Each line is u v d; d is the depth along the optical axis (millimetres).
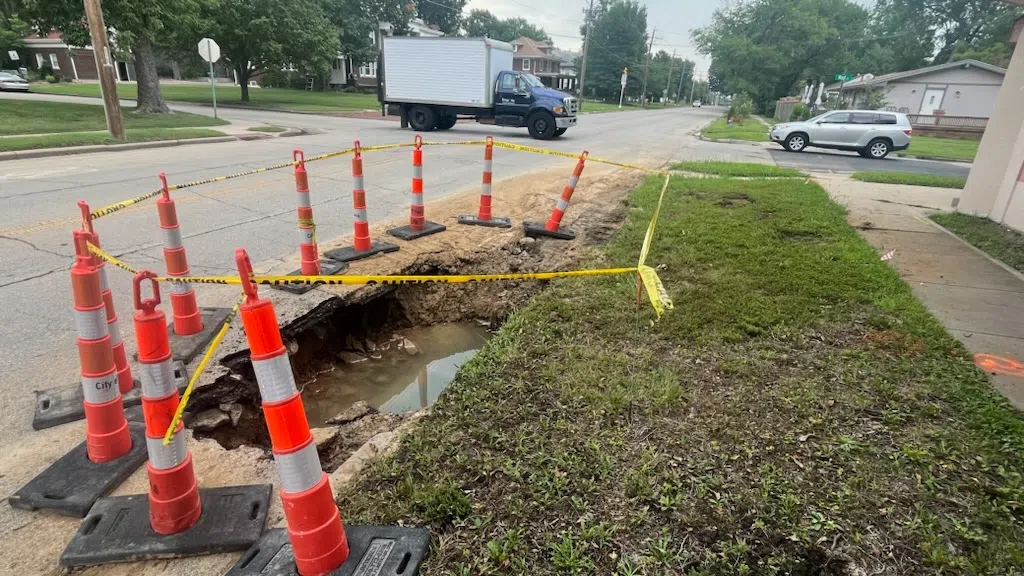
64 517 2617
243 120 24203
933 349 4387
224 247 6402
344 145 16156
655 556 2465
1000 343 4562
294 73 49438
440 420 3420
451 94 20859
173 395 2340
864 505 2766
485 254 6738
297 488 2070
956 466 3043
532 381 3859
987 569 2410
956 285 5922
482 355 4246
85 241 2641
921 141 29750
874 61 64062
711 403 3629
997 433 3334
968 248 7363
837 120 21688
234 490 2715
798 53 57625
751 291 5531
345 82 57344
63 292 5070
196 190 9273
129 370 3523
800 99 49812
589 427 3357
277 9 31953
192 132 17375
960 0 64188
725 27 59906
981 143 9203
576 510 2715
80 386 3621
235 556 2416
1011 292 5727
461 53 20203
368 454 3127
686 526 2635
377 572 2254
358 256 6016
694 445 3207
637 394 3682
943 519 2688
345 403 4523
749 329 4668
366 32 52125
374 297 5496
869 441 3254
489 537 2555
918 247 7391
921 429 3367
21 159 12188
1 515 2611
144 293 5109
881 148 21125
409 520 2625
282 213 8039
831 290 5551
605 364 4094
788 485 2889
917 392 3760
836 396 3717
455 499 2738
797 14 55406
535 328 4703
